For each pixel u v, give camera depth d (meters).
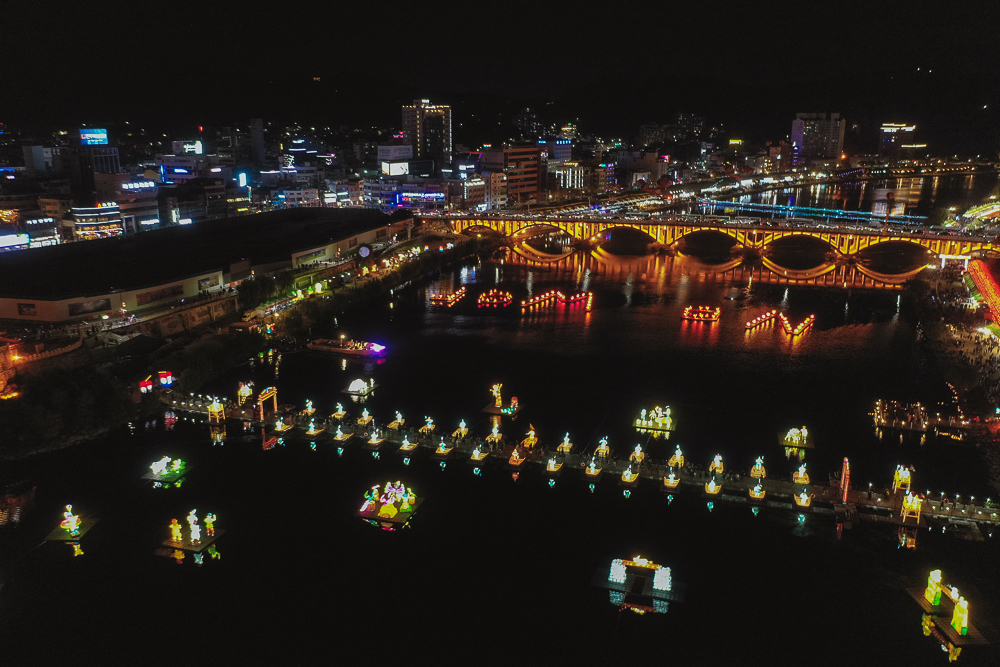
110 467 132.75
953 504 117.44
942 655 87.44
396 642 90.69
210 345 185.00
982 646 88.31
